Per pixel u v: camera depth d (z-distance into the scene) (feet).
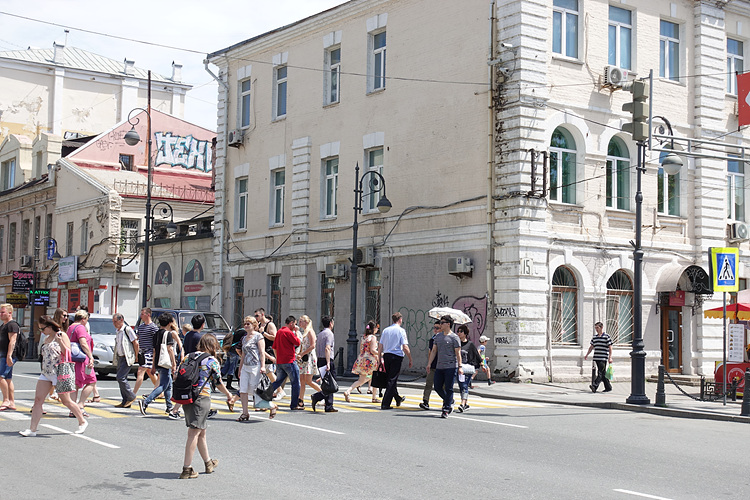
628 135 91.61
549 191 85.81
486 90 87.20
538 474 35.17
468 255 88.02
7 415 53.88
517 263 82.84
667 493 31.83
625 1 91.50
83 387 53.88
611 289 89.76
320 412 58.08
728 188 99.71
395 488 32.04
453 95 91.04
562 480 33.94
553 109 85.87
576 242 86.79
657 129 92.68
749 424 56.49
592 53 89.10
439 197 91.91
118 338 60.34
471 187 88.28
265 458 38.45
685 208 95.25
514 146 83.97
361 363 67.36
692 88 96.43
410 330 94.32
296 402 59.41
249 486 32.24
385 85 99.96
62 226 171.12
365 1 101.65
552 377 84.17
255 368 53.01
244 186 123.65
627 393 76.33
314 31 110.83
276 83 118.11
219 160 126.72
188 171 180.96
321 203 107.96
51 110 220.23
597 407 66.49
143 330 62.03
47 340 45.88
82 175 163.32
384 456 39.22
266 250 116.57
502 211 84.58
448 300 89.92
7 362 57.00
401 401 62.39
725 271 66.03
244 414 52.49
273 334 70.23
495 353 84.23
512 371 82.53
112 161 174.19
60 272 167.73
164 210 151.53
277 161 115.65
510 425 51.85
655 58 93.56
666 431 50.85
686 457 40.57
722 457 40.86
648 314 91.50
